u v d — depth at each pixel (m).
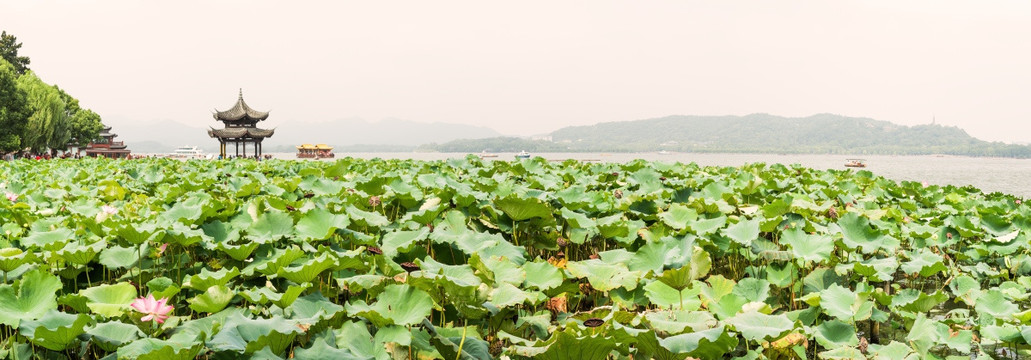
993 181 42.62
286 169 16.34
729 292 4.78
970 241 7.90
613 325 3.26
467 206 7.20
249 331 2.99
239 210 6.42
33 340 3.12
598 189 11.04
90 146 96.19
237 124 58.56
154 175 11.99
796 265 5.77
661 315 3.95
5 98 49.62
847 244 5.84
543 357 3.18
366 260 4.72
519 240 6.80
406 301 3.64
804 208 7.91
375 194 8.41
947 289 6.62
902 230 7.46
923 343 4.35
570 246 7.27
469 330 3.86
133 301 3.74
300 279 4.10
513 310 4.56
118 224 4.96
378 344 3.30
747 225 5.97
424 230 5.39
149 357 2.63
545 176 12.52
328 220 5.65
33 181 12.07
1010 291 5.62
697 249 4.54
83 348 3.36
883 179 13.91
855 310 4.35
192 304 3.72
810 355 4.65
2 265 4.26
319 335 3.23
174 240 5.05
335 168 12.95
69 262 4.85
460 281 3.73
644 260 5.12
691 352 3.27
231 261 5.23
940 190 13.31
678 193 9.14
